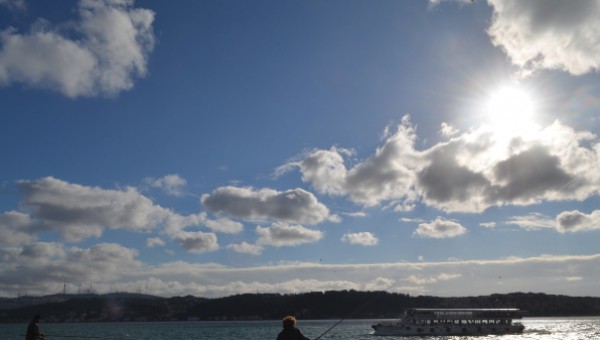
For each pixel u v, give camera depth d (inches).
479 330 7293.3
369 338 7386.8
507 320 7421.3
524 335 7642.7
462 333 7239.2
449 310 7337.6
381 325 7249.0
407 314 7268.7
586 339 6968.5
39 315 1608.0
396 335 7194.9
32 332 1579.7
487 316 7396.7
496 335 7322.8
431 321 7239.2
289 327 852.6
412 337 7130.9
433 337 7101.4
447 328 7234.3
